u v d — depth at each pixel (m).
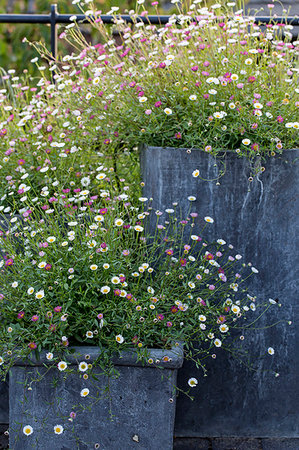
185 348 2.14
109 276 1.92
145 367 1.84
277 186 2.09
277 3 3.76
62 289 1.84
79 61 2.57
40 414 1.86
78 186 2.43
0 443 2.09
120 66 2.37
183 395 2.19
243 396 2.21
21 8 5.42
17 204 2.39
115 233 2.01
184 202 2.11
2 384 2.15
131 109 2.30
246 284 2.15
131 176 2.54
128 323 1.84
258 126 2.10
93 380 1.84
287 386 2.22
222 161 2.07
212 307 1.99
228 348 2.16
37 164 2.48
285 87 2.25
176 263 2.02
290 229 2.13
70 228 2.16
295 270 2.16
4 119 2.77
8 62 4.97
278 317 2.18
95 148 2.65
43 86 2.76
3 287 1.99
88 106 2.45
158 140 2.20
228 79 2.11
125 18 2.90
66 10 4.83
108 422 1.87
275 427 2.27
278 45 2.40
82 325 1.88
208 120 2.08
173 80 2.31
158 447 1.89
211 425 2.24
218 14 2.56
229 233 2.12
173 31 2.34
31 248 2.06
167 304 1.94
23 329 1.82
